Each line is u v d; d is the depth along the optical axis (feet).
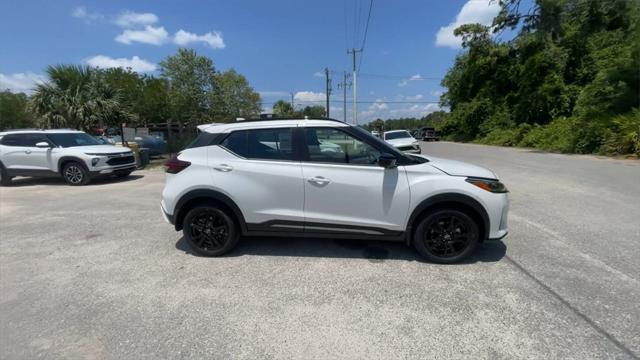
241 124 14.23
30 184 35.12
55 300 11.02
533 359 8.00
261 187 13.64
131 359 8.28
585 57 82.43
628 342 8.49
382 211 13.20
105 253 14.97
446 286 11.48
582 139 57.00
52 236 17.38
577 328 9.07
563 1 64.95
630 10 58.54
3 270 13.34
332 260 13.74
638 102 52.75
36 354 8.48
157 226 18.89
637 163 41.98
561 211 20.30
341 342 8.75
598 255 13.78
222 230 14.28
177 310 10.34
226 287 11.68
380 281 11.91
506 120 106.01
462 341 8.70
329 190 13.30
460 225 13.10
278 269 13.01
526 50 92.27
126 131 66.13
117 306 10.61
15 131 35.58
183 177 14.10
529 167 40.60
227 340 8.91
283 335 9.07
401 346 8.56
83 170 33.47
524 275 12.14
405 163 13.23
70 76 49.01
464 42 120.67
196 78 60.18
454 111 139.64
